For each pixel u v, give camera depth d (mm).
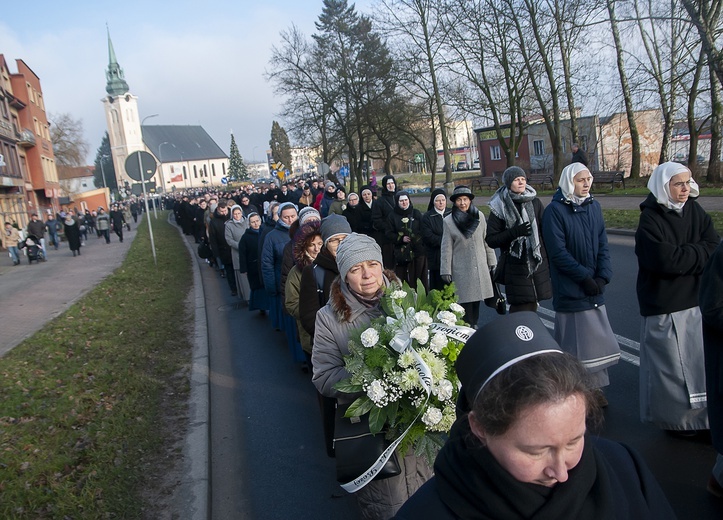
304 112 39219
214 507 3926
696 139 22938
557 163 28250
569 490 1179
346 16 44312
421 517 1269
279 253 6828
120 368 6527
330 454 3480
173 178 138250
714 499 3289
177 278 14234
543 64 26672
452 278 6184
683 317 3758
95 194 73250
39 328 9336
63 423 4914
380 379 2504
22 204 39969
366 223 11766
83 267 19469
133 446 4461
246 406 5672
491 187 37719
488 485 1217
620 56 21359
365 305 2936
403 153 43656
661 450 3867
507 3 24719
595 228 4535
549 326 7184
